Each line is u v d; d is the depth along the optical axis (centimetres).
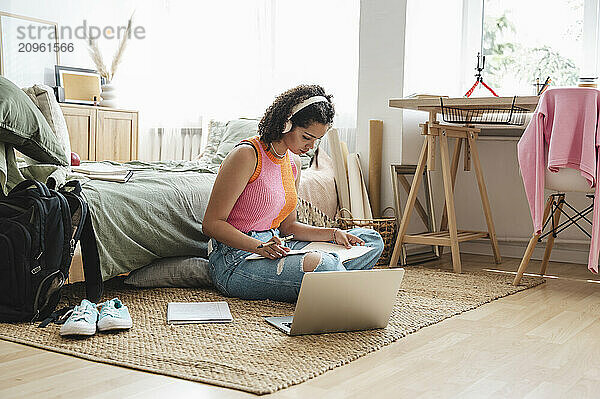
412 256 385
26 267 209
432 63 412
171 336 197
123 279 287
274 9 467
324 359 177
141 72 538
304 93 246
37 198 212
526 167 302
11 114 227
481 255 414
